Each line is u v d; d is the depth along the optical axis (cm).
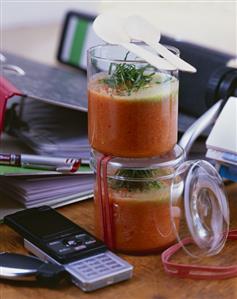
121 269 70
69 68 128
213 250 74
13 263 70
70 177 85
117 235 75
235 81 92
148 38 74
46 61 136
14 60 118
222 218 75
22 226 76
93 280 68
